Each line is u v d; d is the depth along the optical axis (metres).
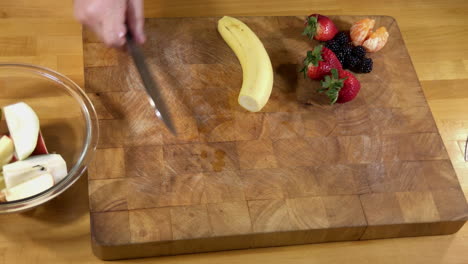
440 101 1.13
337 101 1.04
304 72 1.05
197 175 0.94
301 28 1.13
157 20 1.09
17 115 0.93
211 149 0.97
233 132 0.99
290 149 0.98
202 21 1.11
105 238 0.87
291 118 1.02
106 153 0.94
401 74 1.09
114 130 0.96
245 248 0.94
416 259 0.95
